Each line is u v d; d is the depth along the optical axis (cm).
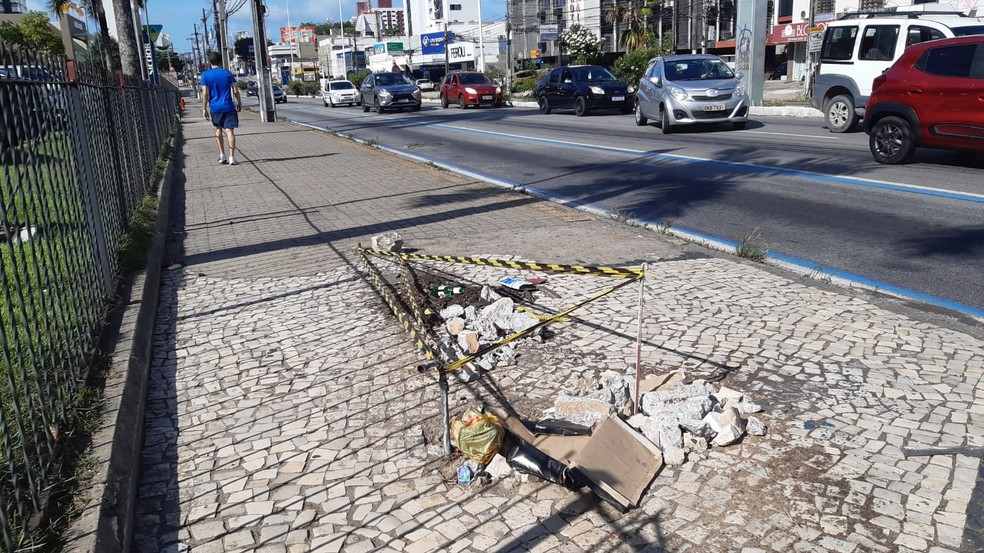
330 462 347
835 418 364
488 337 478
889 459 326
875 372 412
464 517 302
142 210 878
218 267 692
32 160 396
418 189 1085
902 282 593
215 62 1408
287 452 358
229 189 1145
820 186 984
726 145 1455
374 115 3188
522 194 1015
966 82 991
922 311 503
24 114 398
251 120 3012
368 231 810
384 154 1564
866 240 719
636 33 4594
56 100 473
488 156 1534
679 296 549
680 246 698
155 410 407
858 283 596
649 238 734
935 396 381
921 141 1064
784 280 581
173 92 2898
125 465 328
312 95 7562
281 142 1911
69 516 280
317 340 496
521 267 439
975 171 1025
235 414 399
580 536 286
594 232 767
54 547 262
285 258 711
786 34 4447
